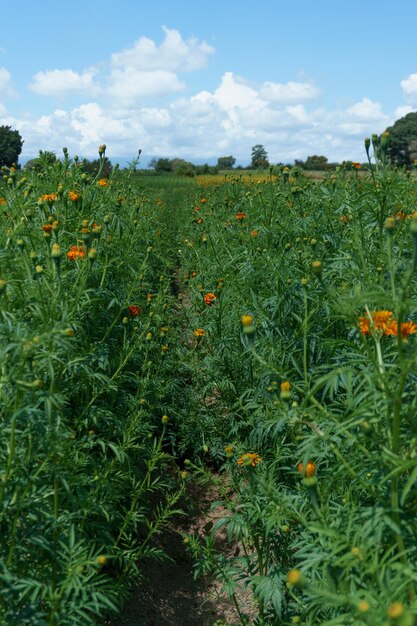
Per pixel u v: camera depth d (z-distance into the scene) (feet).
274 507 9.77
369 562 6.72
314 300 12.39
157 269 29.12
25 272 11.76
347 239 14.84
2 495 8.08
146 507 14.16
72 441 9.86
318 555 7.52
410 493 7.27
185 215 49.42
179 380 18.45
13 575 8.14
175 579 13.69
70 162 18.54
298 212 17.20
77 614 8.85
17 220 14.71
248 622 11.48
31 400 8.64
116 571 12.03
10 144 190.70
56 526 8.87
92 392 12.87
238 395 16.53
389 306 7.48
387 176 13.33
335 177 18.38
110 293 13.48
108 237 16.14
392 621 5.17
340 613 7.61
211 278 20.93
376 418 7.64
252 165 176.35
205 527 15.10
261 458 11.55
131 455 14.01
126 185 27.53
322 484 9.59
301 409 8.21
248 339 8.86
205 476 12.75
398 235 12.85
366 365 9.98
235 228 23.34
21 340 8.02
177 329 20.99
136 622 11.85
